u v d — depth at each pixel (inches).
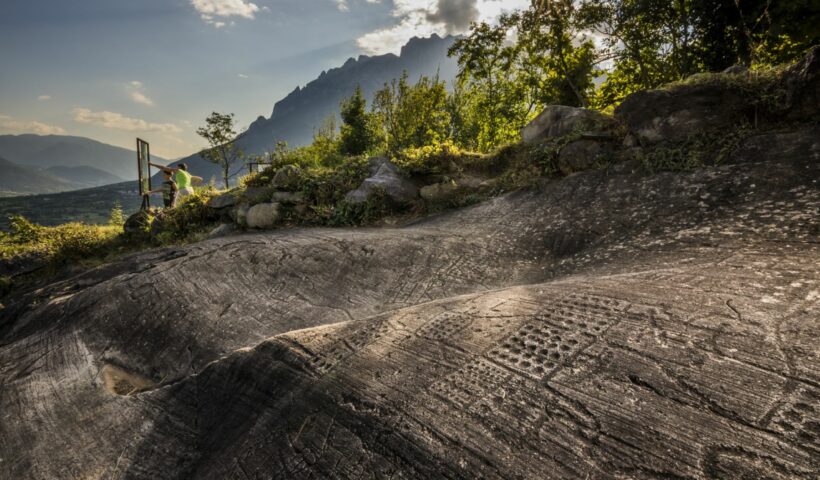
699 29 433.4
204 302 171.2
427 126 696.4
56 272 317.4
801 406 52.6
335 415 77.5
